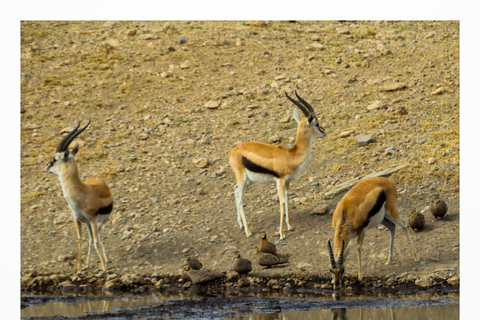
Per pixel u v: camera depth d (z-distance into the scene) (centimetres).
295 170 4103
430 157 4744
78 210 3831
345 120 5934
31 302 3438
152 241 4328
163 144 5981
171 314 3069
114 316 3064
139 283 3759
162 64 7738
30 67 7706
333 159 5175
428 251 3597
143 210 4828
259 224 4397
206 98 6862
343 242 3225
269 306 3133
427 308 2922
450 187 4322
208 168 5434
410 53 7412
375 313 2883
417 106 5912
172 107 6712
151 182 5281
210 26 8956
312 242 3962
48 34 8694
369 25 8850
